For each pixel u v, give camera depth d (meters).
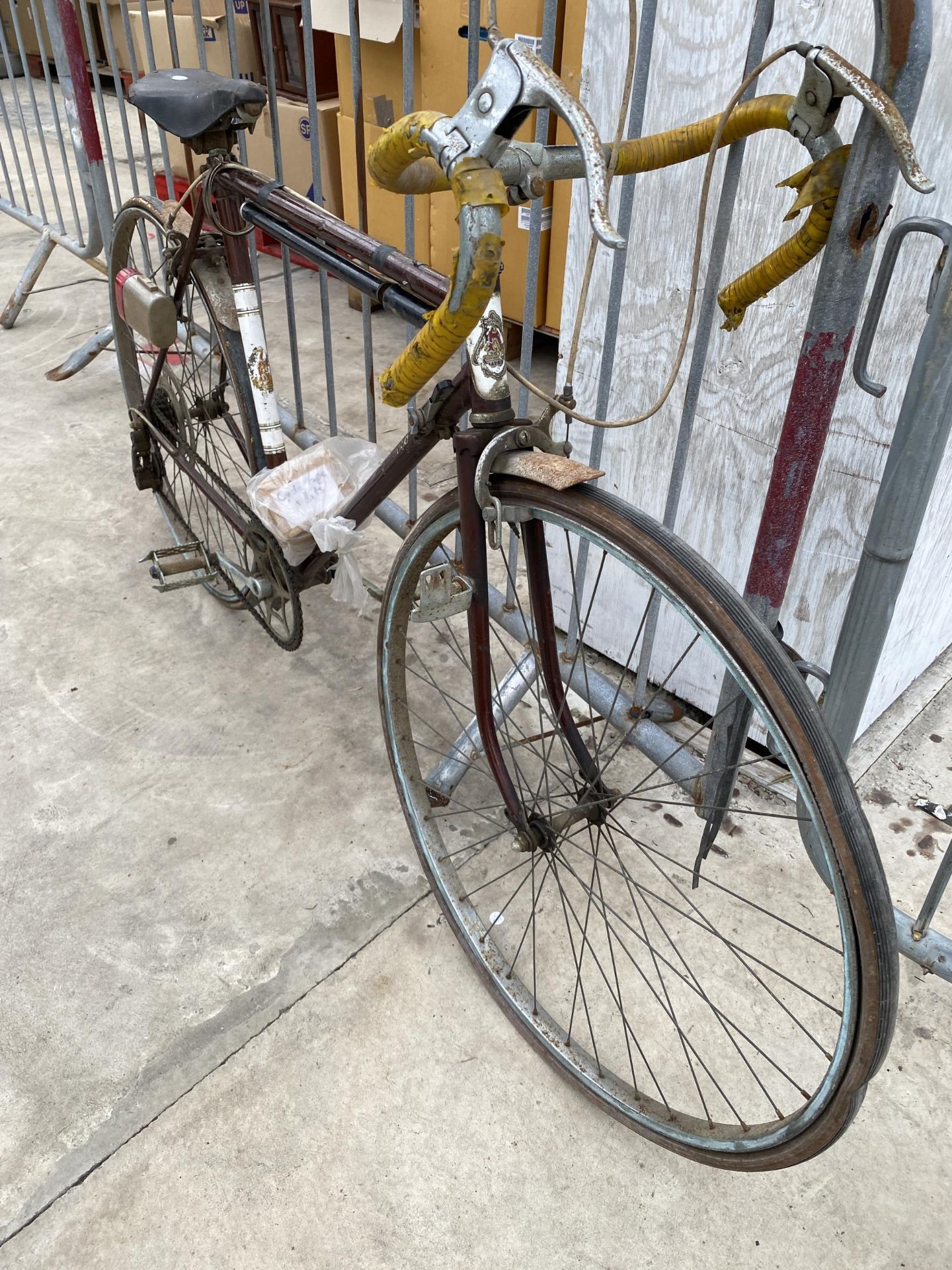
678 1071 1.47
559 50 2.63
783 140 1.38
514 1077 1.46
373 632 2.33
